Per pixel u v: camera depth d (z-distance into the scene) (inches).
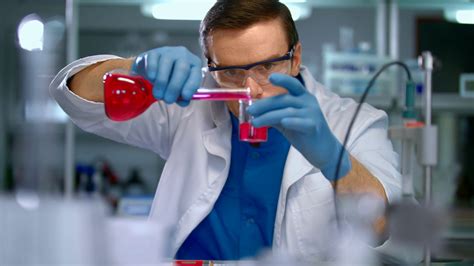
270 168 49.3
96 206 24.0
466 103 102.3
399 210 31.2
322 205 46.5
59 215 23.2
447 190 109.0
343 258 32.4
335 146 39.5
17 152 119.0
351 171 39.9
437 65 43.1
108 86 33.9
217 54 41.4
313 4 114.9
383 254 32.5
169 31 133.6
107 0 114.7
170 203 51.5
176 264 32.4
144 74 36.5
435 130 40.5
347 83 98.0
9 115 124.3
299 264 31.8
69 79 45.9
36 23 86.0
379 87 97.9
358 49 102.7
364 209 33.4
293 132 38.8
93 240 23.5
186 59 36.9
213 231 48.6
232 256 47.5
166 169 52.4
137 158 132.6
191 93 35.1
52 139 90.6
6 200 23.6
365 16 135.8
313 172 47.6
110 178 124.1
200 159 51.0
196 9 120.3
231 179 49.9
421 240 30.5
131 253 24.3
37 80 86.3
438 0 116.7
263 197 48.7
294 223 47.0
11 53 127.3
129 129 52.3
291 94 38.2
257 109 36.8
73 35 102.4
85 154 131.6
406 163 43.7
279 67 42.1
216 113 51.6
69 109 47.8
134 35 133.2
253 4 41.3
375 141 48.5
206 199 48.9
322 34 136.6
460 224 41.7
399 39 132.5
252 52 40.5
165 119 53.4
